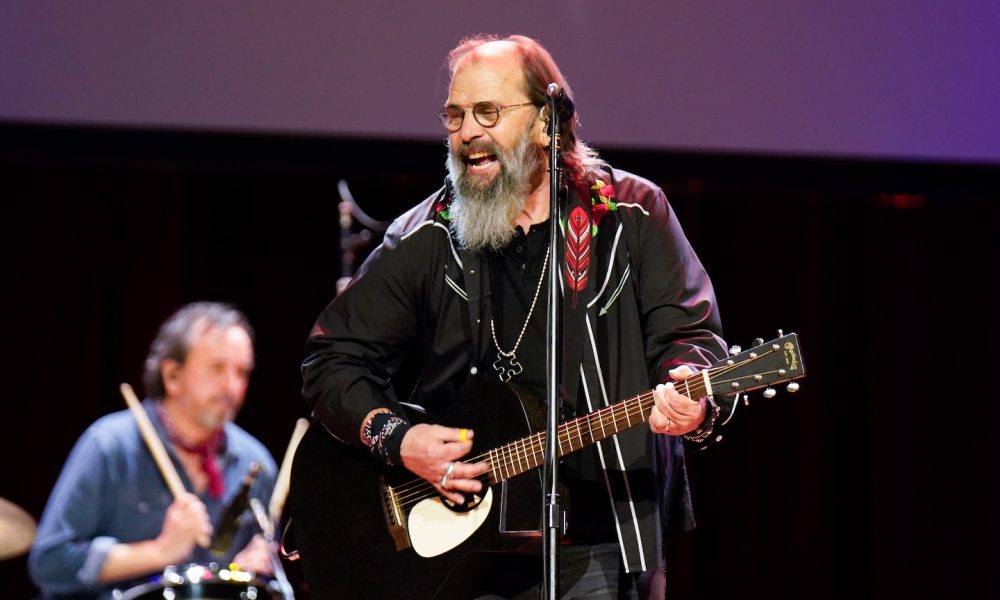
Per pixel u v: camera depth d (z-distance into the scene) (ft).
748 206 40.47
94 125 31.09
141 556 26.32
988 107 32.53
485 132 17.95
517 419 17.94
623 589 17.85
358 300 19.03
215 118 31.30
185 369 28.09
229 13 31.42
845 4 32.32
